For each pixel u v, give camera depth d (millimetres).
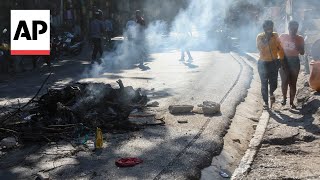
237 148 6945
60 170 5473
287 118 8594
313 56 13305
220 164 6094
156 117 8016
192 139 6723
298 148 6984
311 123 8086
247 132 7914
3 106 9414
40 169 5527
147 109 8695
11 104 9664
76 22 29641
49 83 12625
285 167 6137
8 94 11000
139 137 6824
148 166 5570
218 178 5645
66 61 18781
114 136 6871
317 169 6047
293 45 9172
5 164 5727
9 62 15875
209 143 6547
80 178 5207
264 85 9266
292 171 5973
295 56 9227
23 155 6059
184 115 8219
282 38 9266
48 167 5590
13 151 6250
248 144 7301
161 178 5188
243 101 10016
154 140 6664
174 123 7664
